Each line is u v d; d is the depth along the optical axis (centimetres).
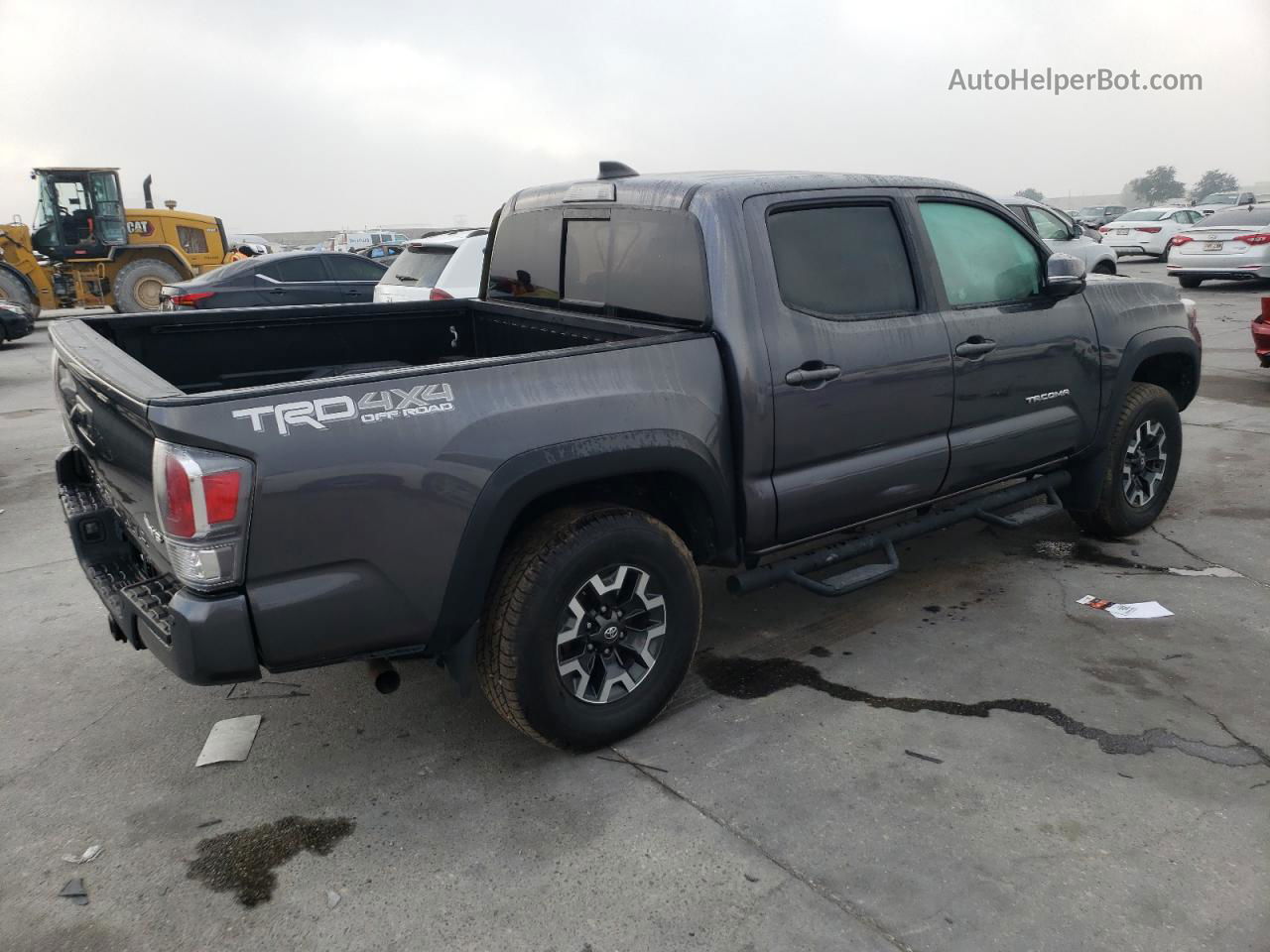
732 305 332
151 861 279
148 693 382
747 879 262
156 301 2070
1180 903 246
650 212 361
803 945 237
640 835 282
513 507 288
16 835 293
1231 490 589
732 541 348
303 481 256
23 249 1939
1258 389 896
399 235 4403
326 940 246
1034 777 302
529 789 308
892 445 384
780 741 329
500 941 243
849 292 367
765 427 339
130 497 293
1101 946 233
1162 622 410
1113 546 502
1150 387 496
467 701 369
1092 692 354
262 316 423
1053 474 476
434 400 275
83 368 290
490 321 469
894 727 336
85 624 452
